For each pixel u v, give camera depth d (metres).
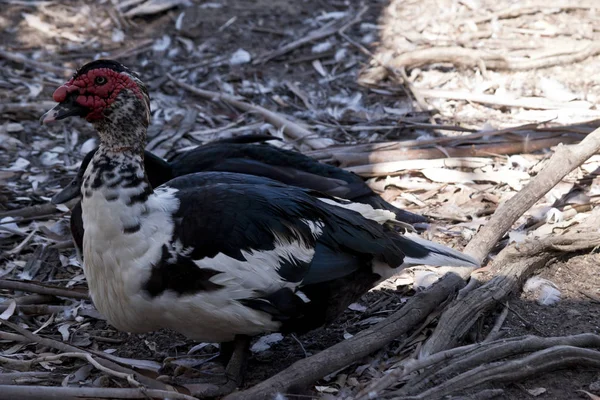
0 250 7.78
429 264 5.75
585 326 6.09
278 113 10.46
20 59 11.27
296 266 5.33
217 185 5.49
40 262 7.59
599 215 7.39
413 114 10.14
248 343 5.66
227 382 5.53
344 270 5.48
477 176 8.52
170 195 5.35
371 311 6.58
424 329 6.09
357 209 5.85
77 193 6.85
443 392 5.14
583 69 10.80
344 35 11.88
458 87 10.72
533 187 7.30
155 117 10.27
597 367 5.56
